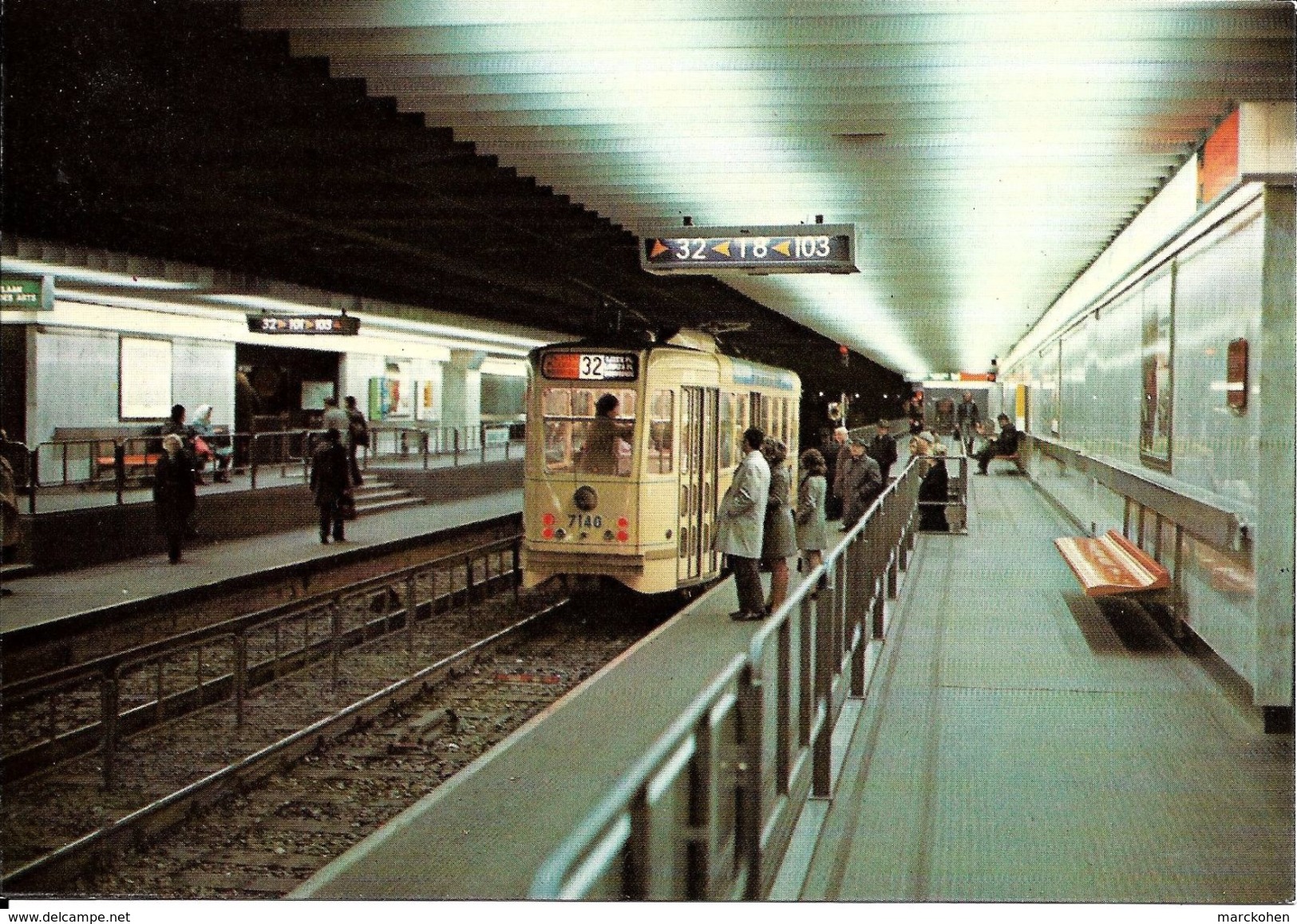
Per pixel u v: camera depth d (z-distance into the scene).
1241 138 6.82
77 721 10.72
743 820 4.35
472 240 15.23
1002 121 9.19
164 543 18.41
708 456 15.79
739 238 12.44
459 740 10.93
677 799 3.32
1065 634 10.39
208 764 9.66
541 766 7.27
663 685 9.34
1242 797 6.09
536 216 13.81
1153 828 5.64
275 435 24.08
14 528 15.13
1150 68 7.86
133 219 13.34
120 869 7.66
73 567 16.16
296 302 21.75
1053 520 20.55
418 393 40.06
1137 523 12.30
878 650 9.56
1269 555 7.19
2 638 11.05
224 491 21.08
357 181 11.41
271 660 12.68
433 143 10.16
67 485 19.75
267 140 9.92
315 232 15.39
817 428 39.03
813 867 5.12
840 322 27.56
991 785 6.29
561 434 14.39
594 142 10.20
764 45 7.49
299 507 22.48
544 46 7.64
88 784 9.07
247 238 15.46
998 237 14.27
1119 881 5.00
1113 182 11.20
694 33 7.51
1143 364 11.57
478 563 21.94
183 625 13.95
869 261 16.72
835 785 6.29
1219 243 8.19
